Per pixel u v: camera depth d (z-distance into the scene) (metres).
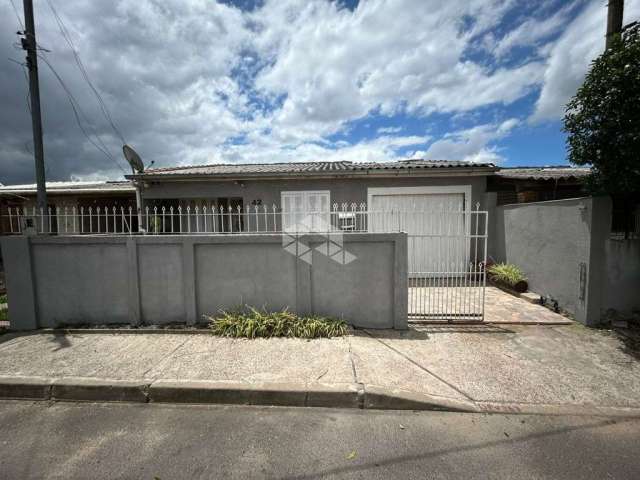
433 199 7.55
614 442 2.33
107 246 4.46
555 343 3.92
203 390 2.91
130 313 4.49
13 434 2.48
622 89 3.45
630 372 3.24
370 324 4.39
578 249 4.59
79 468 2.12
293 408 2.82
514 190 7.50
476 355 3.60
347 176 7.39
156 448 2.30
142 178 7.34
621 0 4.95
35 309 4.51
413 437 2.41
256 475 2.04
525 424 2.54
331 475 2.04
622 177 3.68
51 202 10.34
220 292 4.46
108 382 3.00
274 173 7.16
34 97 5.50
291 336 4.06
